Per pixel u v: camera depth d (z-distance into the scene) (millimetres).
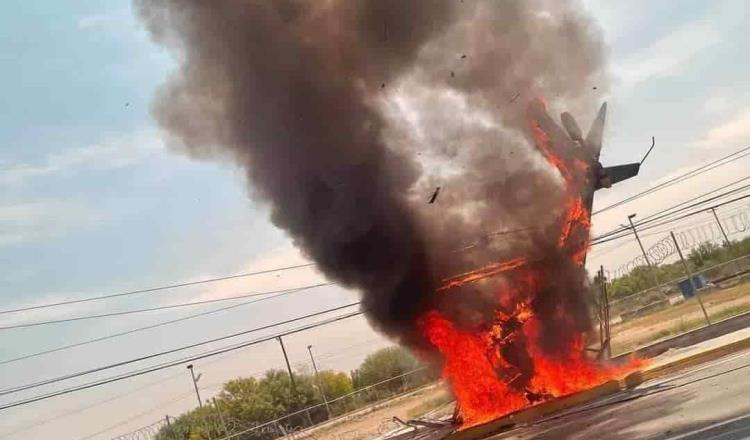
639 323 35188
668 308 38906
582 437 12414
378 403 39812
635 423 12219
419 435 19359
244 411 52688
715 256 43750
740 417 10367
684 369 16625
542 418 15992
